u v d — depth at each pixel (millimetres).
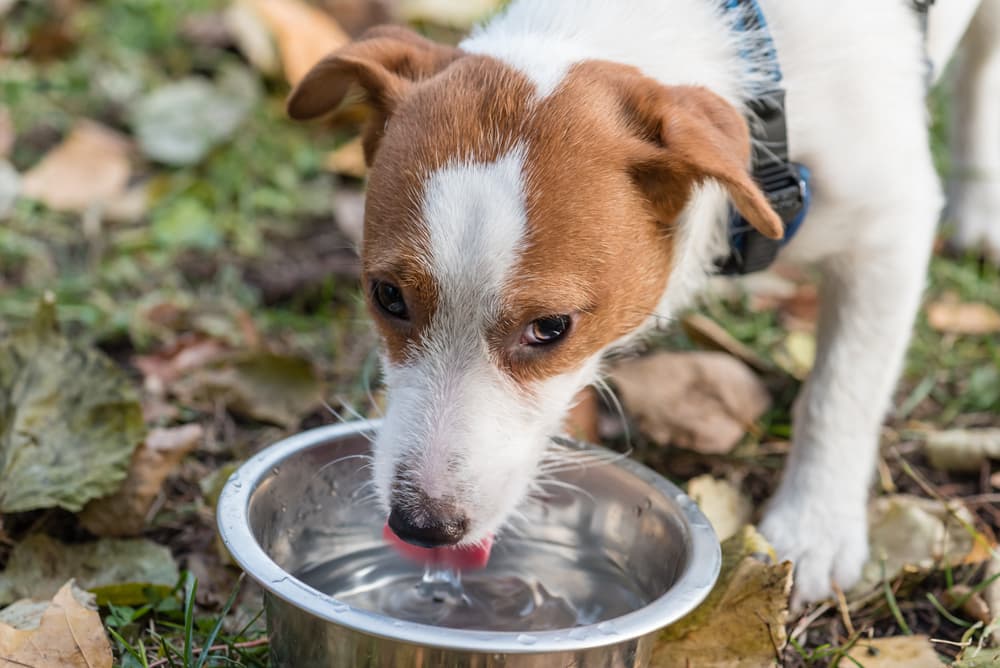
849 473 914
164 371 1030
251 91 1368
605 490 860
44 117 1312
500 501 805
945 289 1130
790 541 903
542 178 790
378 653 745
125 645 813
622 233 803
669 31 861
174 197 1204
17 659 789
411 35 878
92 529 891
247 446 978
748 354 1046
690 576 781
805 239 903
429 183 793
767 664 818
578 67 821
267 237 1178
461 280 788
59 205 1188
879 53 881
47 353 924
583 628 744
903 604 889
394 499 793
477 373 801
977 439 976
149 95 1339
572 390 823
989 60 1112
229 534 777
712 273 909
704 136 799
